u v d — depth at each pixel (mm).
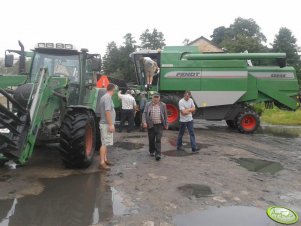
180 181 6551
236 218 4918
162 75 14039
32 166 7320
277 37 62062
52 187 5988
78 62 8375
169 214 4980
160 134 8219
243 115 13867
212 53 14227
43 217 4766
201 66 13859
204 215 4984
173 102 13664
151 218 4816
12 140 5812
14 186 5984
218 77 13820
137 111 14297
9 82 7836
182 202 5461
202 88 13898
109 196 5621
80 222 4633
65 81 7309
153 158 8398
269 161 8719
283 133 14383
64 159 7023
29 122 6164
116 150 9258
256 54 13703
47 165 7430
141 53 15000
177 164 7848
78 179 6484
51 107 7062
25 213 4879
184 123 9320
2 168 7133
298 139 12750
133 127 13477
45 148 9133
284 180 6977
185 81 13938
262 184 6609
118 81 15883
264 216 5031
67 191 5805
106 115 7195
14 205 5156
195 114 14250
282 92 14438
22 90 6777
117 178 6613
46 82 6723
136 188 6062
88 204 5262
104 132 7262
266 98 14508
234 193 5992
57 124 7281
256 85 14289
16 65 8570
